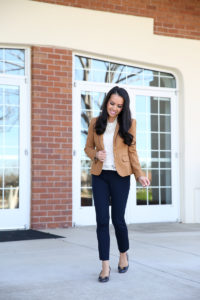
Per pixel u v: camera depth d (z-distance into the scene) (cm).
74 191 677
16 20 640
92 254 442
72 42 670
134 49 712
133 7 716
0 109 639
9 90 645
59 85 662
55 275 355
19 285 325
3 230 627
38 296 298
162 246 490
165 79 754
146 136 731
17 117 648
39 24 651
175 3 745
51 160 652
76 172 680
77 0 676
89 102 694
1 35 633
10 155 641
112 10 700
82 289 315
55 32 660
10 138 642
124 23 707
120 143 346
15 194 640
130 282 333
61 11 664
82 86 689
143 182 348
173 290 312
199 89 756
